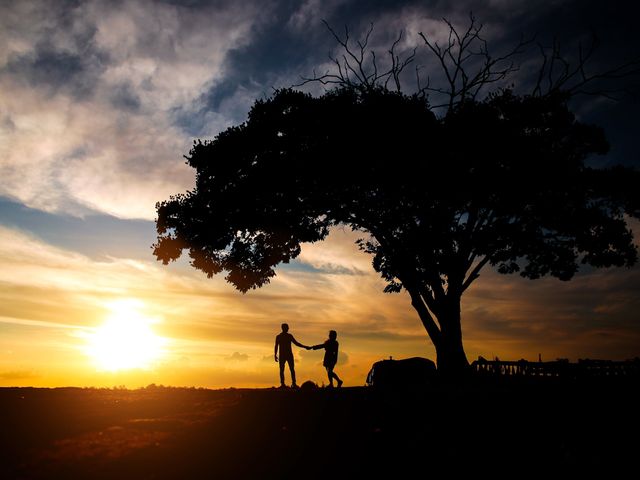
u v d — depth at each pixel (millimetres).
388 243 25547
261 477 9203
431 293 25188
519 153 23312
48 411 15695
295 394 18547
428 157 23156
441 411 15227
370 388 20672
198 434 12055
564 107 24656
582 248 25109
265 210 25875
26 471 8852
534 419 14539
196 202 26375
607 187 24031
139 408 16594
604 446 11969
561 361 21062
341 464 10125
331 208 25672
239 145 25203
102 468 9164
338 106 24078
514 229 23953
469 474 9797
